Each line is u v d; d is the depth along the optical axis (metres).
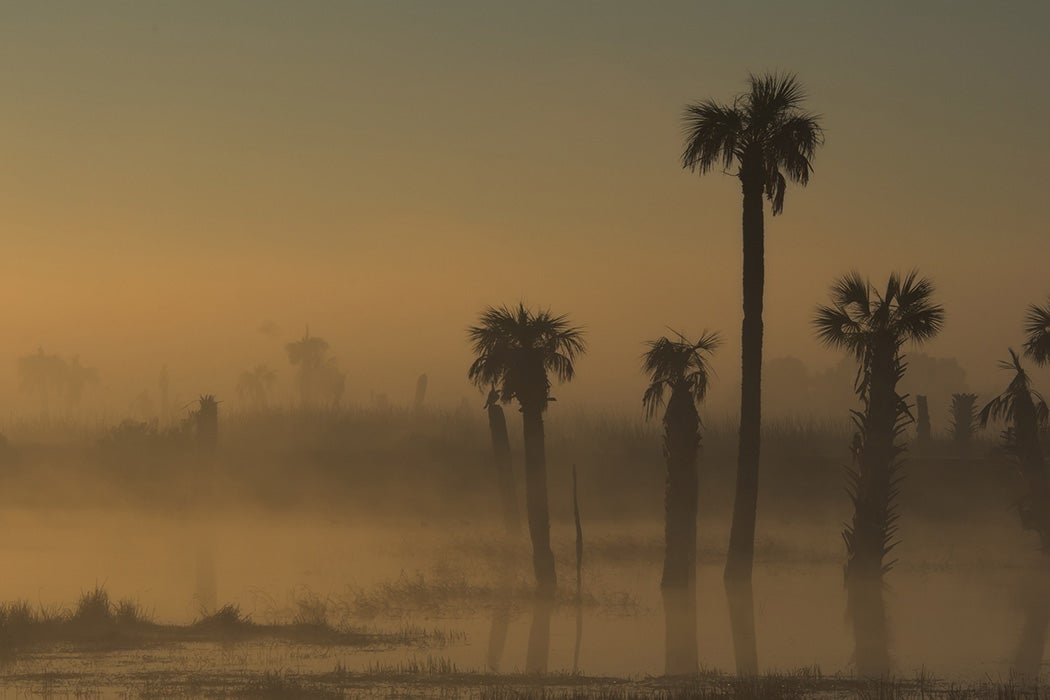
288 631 75.25
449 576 109.12
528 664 65.31
